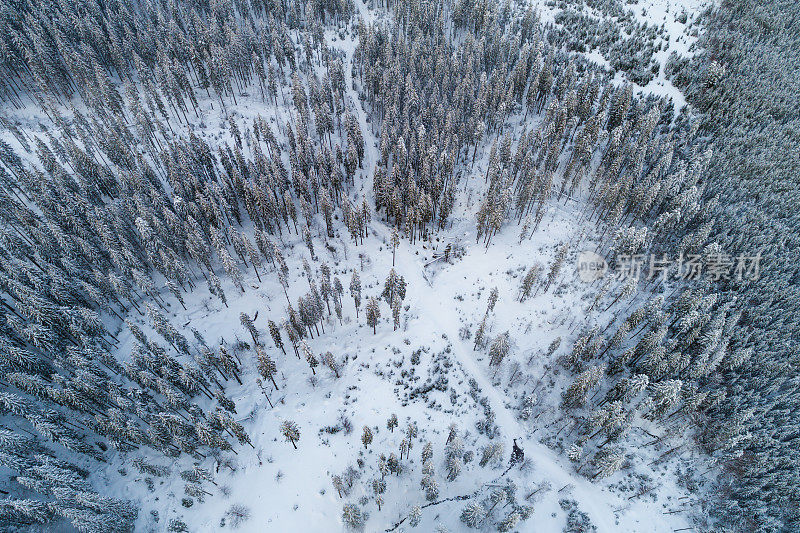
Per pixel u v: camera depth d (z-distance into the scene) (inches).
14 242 2153.1
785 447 1688.0
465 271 2593.5
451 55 3961.6
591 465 1809.8
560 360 2132.1
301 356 2169.0
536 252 2642.7
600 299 2347.4
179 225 2390.5
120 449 1683.1
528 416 1967.3
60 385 1690.5
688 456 1822.1
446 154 2854.3
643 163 2883.9
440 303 2434.8
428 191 2822.3
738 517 1638.8
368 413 1926.7
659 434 1894.7
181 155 2623.0
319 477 1739.7
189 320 2315.5
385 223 2984.7
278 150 3065.9
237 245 2469.2
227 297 2438.5
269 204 2596.0
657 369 1845.5
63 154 2810.0
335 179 2881.4
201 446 1776.6
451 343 2250.2
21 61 3250.5
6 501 1390.3
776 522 1577.3
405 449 1785.2
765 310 2091.5
